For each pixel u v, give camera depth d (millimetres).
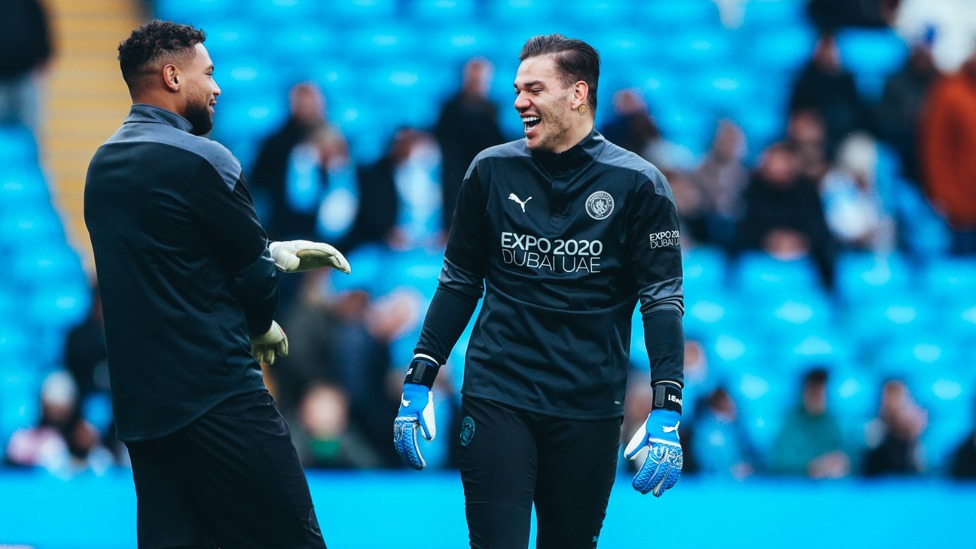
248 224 11992
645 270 12805
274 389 30594
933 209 38188
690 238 36031
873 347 35906
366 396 30109
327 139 33406
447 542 26312
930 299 36938
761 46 41906
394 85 39719
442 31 41250
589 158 12758
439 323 13281
